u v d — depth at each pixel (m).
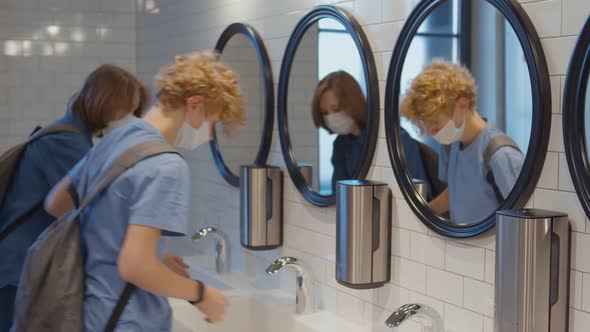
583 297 1.67
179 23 4.01
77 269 1.70
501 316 1.69
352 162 2.42
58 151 2.48
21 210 2.50
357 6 2.42
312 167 2.67
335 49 2.50
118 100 2.47
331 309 2.62
